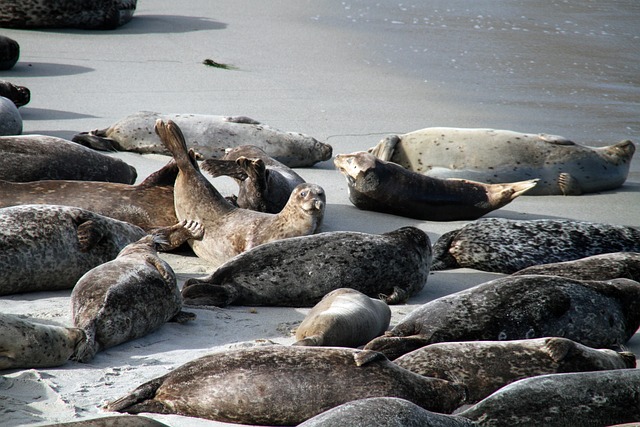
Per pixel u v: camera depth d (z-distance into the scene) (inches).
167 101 2046.0
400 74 2546.8
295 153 1675.7
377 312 892.6
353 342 842.8
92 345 800.9
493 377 733.3
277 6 3558.1
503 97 2320.4
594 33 3267.7
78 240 1018.1
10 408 674.2
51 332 773.3
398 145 1659.7
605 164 1628.9
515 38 3147.1
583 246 1183.6
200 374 682.2
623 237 1197.7
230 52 2674.7
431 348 758.5
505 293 866.8
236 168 1285.7
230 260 1021.2
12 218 1000.2
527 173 1605.6
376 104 2169.0
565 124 2050.9
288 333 893.8
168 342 860.0
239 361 685.3
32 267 988.6
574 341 822.5
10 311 921.5
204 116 1706.4
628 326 900.6
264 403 660.1
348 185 1453.0
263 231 1138.0
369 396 661.9
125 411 677.9
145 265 909.8
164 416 674.2
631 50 3006.9
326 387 663.8
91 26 2871.6
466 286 1122.7
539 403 639.1
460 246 1212.5
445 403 684.1
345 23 3299.7
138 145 1683.1
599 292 892.6
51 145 1368.1
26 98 1897.1
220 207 1187.3
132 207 1210.6
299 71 2493.8
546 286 877.2
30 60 2417.6
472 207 1413.6
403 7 3713.1
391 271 1030.4
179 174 1203.9
